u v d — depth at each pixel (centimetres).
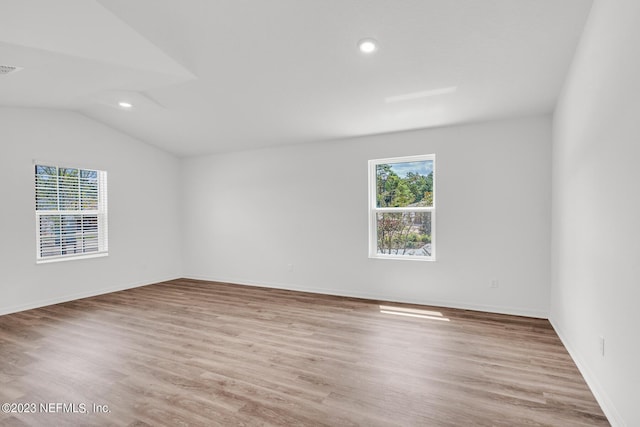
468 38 259
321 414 201
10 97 380
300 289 529
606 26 195
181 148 588
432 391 226
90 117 494
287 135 490
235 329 352
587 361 238
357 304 443
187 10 237
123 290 539
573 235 273
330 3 234
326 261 505
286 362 272
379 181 475
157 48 280
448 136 419
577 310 262
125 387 235
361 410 205
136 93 387
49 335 337
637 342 157
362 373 252
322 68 315
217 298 484
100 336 334
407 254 457
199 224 626
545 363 265
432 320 372
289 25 258
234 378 246
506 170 389
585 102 238
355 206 480
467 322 364
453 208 416
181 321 380
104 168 517
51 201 460
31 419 198
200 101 403
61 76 327
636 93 156
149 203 587
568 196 290
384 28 255
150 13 235
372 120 417
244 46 287
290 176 532
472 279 409
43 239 452
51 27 236
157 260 601
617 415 182
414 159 450
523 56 276
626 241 169
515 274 388
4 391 230
